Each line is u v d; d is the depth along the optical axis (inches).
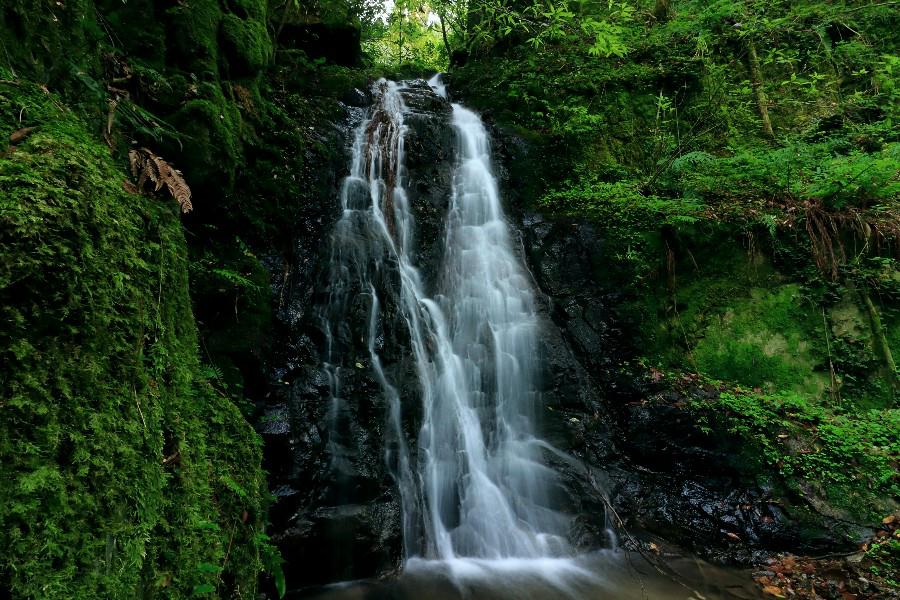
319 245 235.6
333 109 311.0
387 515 179.3
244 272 190.2
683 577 176.9
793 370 255.9
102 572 52.6
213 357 164.1
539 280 280.7
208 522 78.8
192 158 163.9
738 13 394.9
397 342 223.5
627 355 255.8
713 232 272.7
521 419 237.6
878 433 224.2
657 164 324.2
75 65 109.7
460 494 207.6
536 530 200.7
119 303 64.9
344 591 161.5
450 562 185.6
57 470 50.1
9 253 51.1
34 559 45.7
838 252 268.8
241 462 106.3
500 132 348.2
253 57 220.2
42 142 64.4
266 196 217.0
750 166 291.4
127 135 130.8
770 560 184.2
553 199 312.2
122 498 58.1
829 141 310.0
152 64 163.0
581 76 371.6
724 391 243.4
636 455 227.8
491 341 249.9
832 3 419.5
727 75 389.4
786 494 201.8
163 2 179.0
